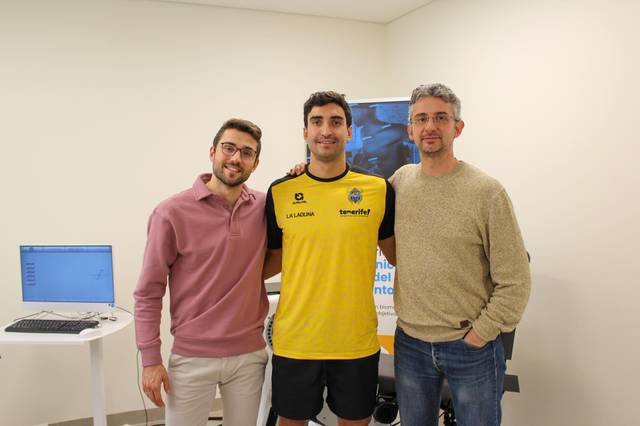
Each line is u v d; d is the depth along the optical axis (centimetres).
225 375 159
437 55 298
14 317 274
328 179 155
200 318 156
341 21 333
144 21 290
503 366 152
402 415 159
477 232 144
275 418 214
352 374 152
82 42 280
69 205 282
